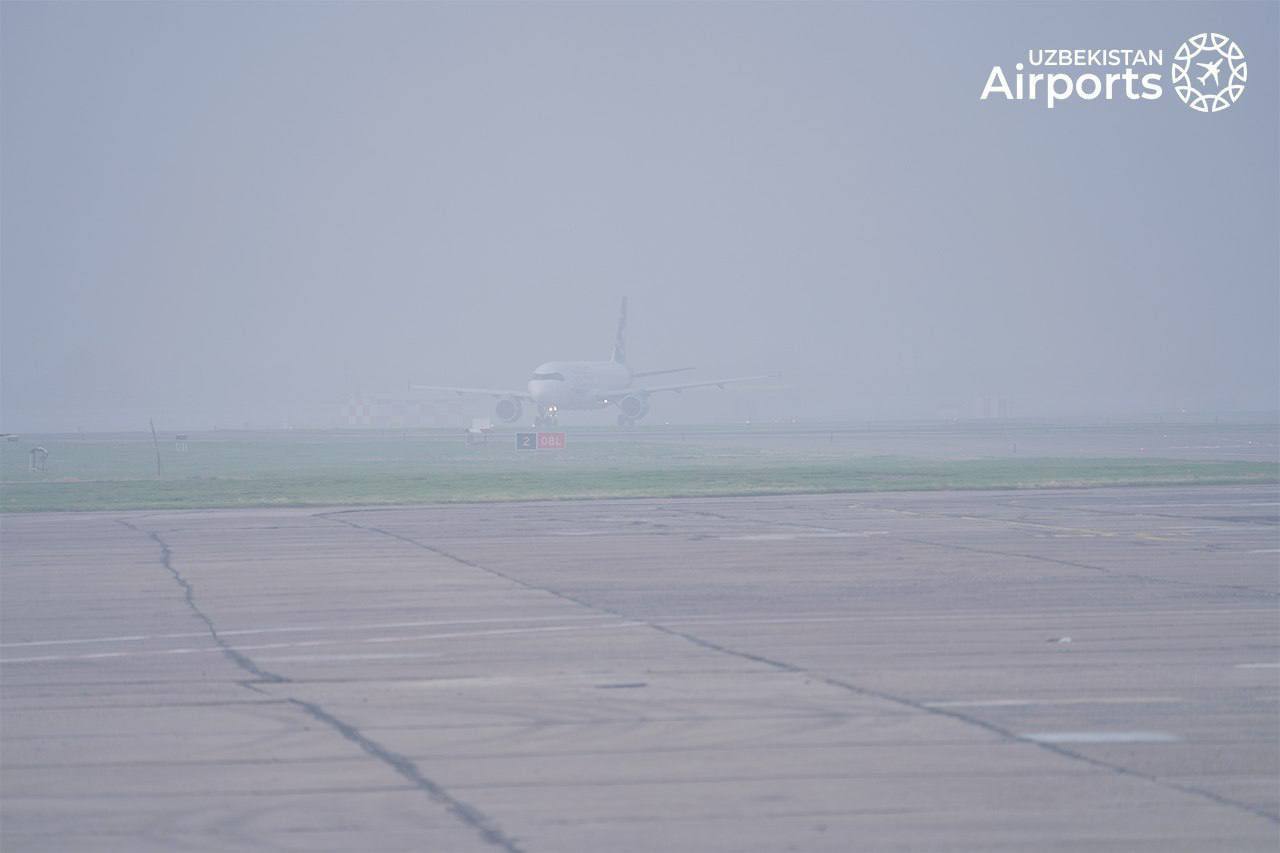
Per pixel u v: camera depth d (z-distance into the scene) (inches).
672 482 7337.6
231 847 1241.4
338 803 1371.8
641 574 3356.3
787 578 3238.2
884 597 2888.8
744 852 1226.6
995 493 6491.1
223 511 5954.7
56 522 5344.5
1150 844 1249.4
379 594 3021.7
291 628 2536.9
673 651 2249.0
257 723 1729.8
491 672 2073.1
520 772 1486.2
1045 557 3634.4
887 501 6023.6
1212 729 1668.3
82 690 1955.0
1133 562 3491.6
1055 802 1369.3
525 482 7445.9
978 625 2495.1
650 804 1365.7
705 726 1696.6
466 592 3043.8
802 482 7268.7
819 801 1375.5
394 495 6717.5
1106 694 1873.8
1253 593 2906.0
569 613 2706.7
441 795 1398.9
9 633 2500.0
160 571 3516.2
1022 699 1844.2
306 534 4643.2
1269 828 1291.8
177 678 2043.6
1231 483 7007.9
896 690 1909.4
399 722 1731.1
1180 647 2247.8
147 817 1330.0
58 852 1230.9
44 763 1534.2
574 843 1248.8
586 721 1728.6
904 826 1298.0
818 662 2134.6
